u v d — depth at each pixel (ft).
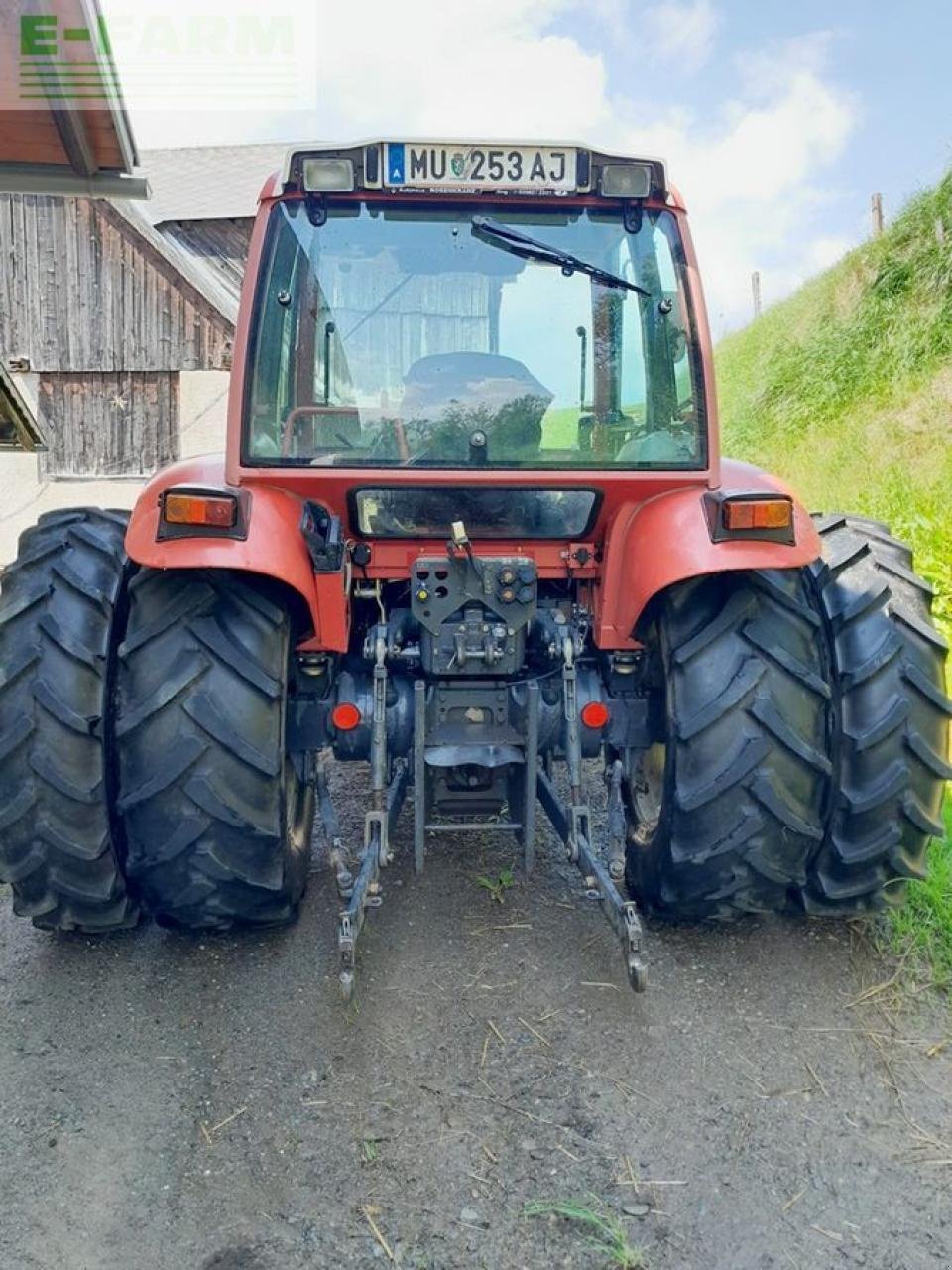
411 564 10.47
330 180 9.53
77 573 9.45
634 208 9.86
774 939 10.25
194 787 8.70
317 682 10.21
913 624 9.53
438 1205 6.93
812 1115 7.79
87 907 9.25
